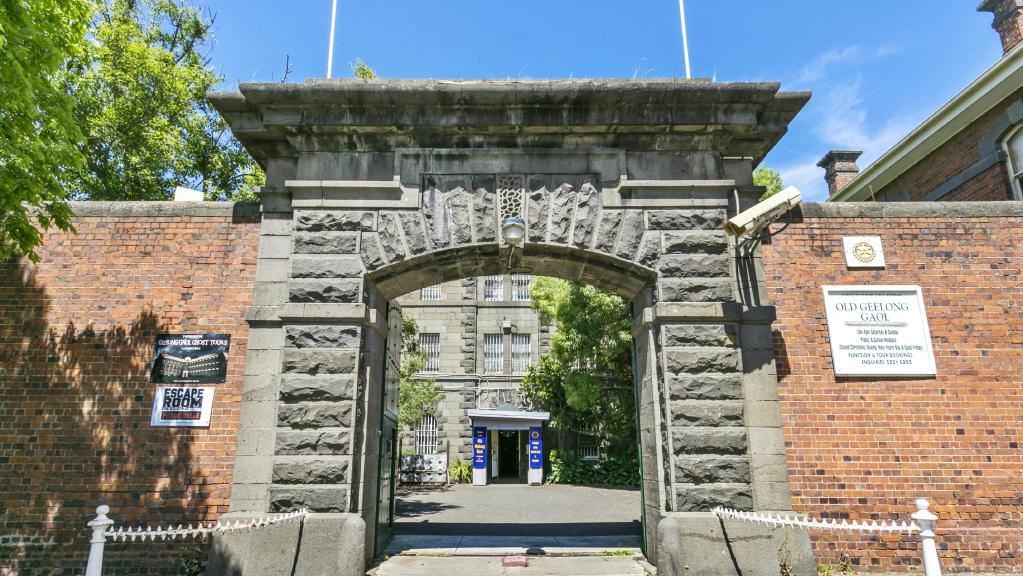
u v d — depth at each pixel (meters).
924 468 8.02
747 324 8.23
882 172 15.69
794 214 8.86
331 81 8.60
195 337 8.34
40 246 8.63
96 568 5.40
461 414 26.91
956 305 8.59
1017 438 8.14
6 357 8.27
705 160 8.65
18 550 7.71
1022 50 11.59
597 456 25.58
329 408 7.79
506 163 8.62
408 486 23.95
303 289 8.15
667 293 8.23
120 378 8.21
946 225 8.86
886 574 7.68
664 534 7.48
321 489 7.55
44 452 7.98
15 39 6.47
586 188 8.54
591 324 21.98
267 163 8.80
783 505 7.62
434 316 28.22
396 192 8.48
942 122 13.70
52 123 7.27
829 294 8.56
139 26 17.64
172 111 16.95
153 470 7.92
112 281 8.55
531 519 13.54
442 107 8.29
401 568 7.96
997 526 7.88
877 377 8.30
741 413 7.85
